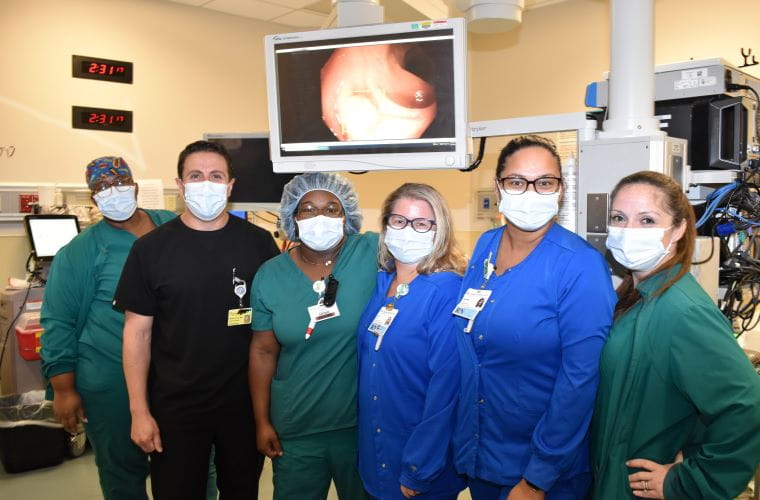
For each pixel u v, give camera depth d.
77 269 1.96
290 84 1.71
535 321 1.27
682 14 3.85
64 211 3.64
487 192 4.75
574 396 1.21
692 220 1.21
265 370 1.70
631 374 1.18
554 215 1.35
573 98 4.42
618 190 1.26
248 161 2.89
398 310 1.46
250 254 1.77
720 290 1.96
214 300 1.67
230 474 1.76
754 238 2.12
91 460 3.10
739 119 1.90
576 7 4.37
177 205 4.44
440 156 1.61
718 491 1.05
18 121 3.75
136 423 1.64
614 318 1.28
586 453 1.33
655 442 1.17
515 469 1.33
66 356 1.94
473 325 1.36
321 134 1.70
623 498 1.18
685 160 1.73
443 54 1.56
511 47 4.77
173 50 4.43
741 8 3.59
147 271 1.67
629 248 1.21
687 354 1.09
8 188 3.64
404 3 3.30
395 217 1.48
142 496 2.06
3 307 3.21
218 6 4.53
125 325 1.69
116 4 4.12
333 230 1.60
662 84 1.94
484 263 1.45
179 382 1.64
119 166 1.97
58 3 3.87
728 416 1.04
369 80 1.63
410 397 1.46
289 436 1.63
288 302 1.62
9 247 3.63
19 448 2.91
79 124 3.98
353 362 1.61
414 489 1.40
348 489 1.67
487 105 4.98
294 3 4.48
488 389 1.36
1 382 3.33
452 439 1.46
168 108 4.42
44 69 3.83
